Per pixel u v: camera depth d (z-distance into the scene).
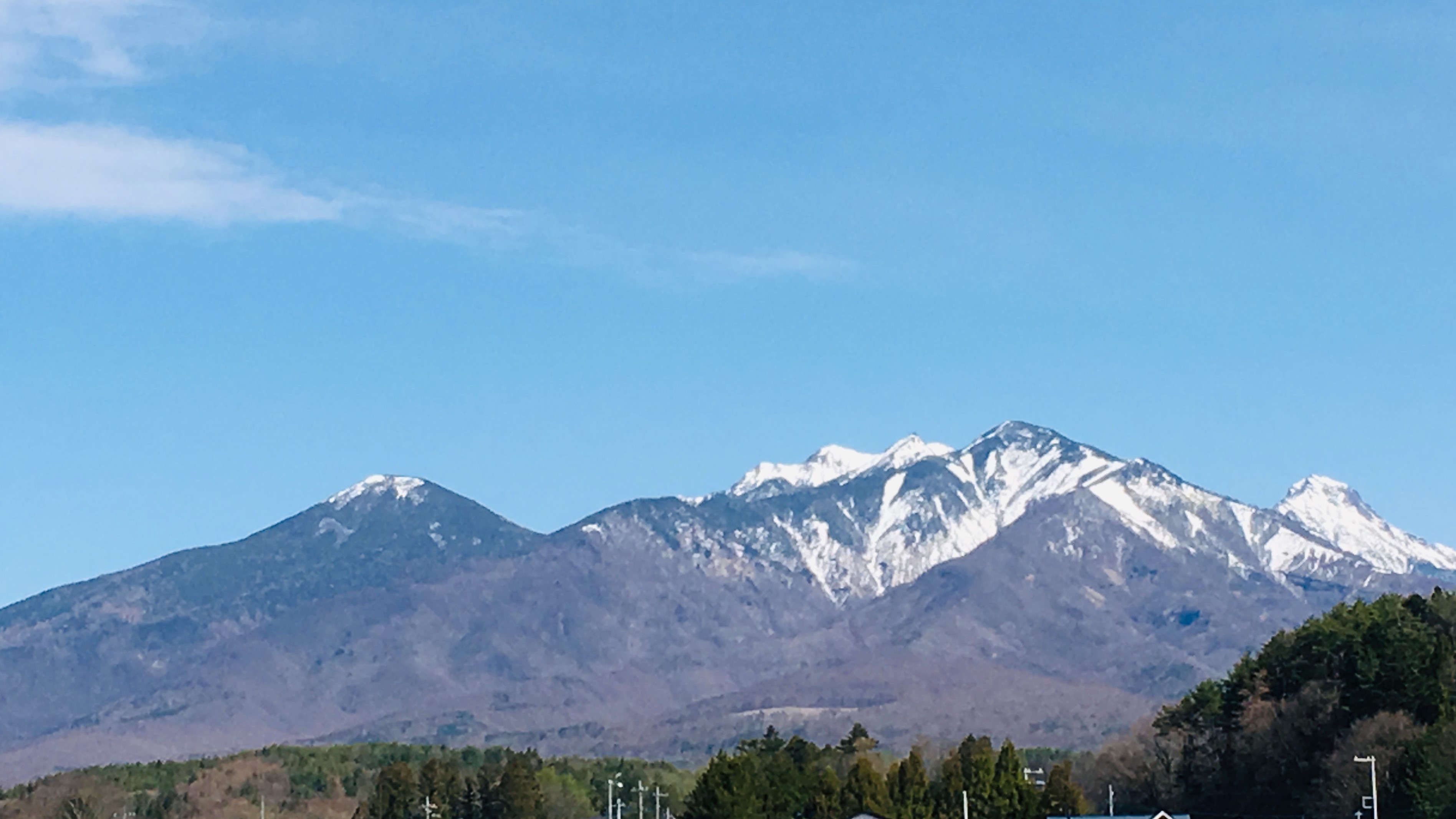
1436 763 165.62
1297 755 195.62
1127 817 185.25
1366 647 194.12
